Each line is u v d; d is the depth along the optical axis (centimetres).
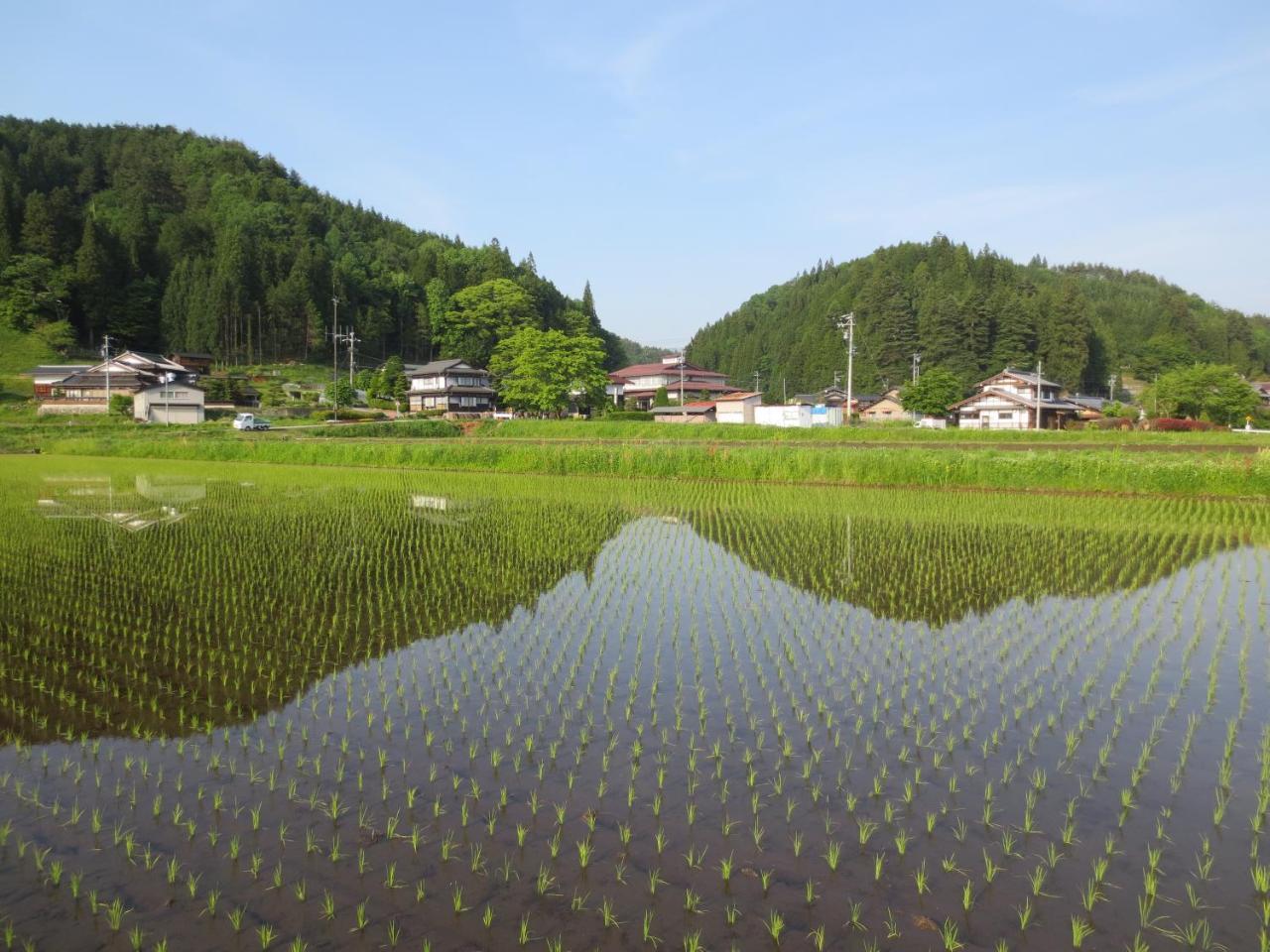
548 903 495
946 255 12988
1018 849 561
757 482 3073
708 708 820
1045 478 2727
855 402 8556
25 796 630
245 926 471
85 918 479
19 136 12800
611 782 655
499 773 672
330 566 1510
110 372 7100
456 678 905
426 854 549
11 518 2116
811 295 14812
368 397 8519
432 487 2958
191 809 610
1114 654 1002
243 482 3138
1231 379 6097
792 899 500
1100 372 10106
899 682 898
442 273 12338
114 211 11175
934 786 652
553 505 2433
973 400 6681
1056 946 459
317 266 10150
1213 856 554
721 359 15825
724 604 1242
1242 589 1334
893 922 479
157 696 845
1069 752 718
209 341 9144
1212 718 799
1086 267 19638
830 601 1263
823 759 704
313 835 572
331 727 768
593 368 7206
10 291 8581
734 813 606
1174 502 2412
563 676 912
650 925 475
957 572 1467
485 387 8731
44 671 920
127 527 1970
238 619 1145
